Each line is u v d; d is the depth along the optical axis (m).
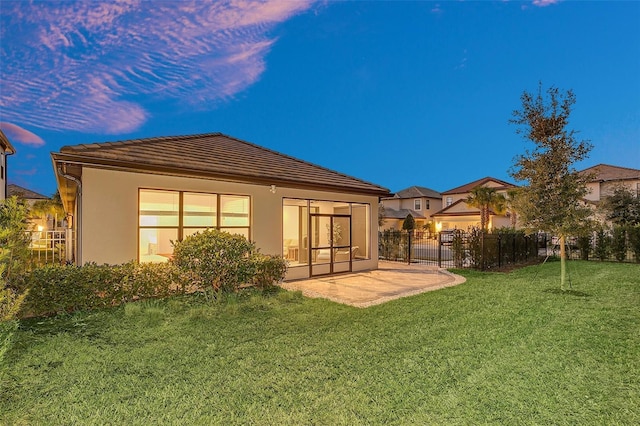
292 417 2.96
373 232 13.70
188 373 3.81
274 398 3.28
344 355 4.36
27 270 5.81
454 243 14.60
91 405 3.14
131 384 3.54
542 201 9.10
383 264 15.73
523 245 16.03
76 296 6.20
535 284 9.98
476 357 4.34
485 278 11.30
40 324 5.51
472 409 3.12
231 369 3.92
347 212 12.80
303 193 11.25
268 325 5.66
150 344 4.70
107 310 6.38
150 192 8.28
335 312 6.55
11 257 5.12
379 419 2.95
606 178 30.41
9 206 5.21
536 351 4.55
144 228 8.16
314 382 3.62
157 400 3.23
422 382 3.63
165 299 7.23
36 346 4.55
